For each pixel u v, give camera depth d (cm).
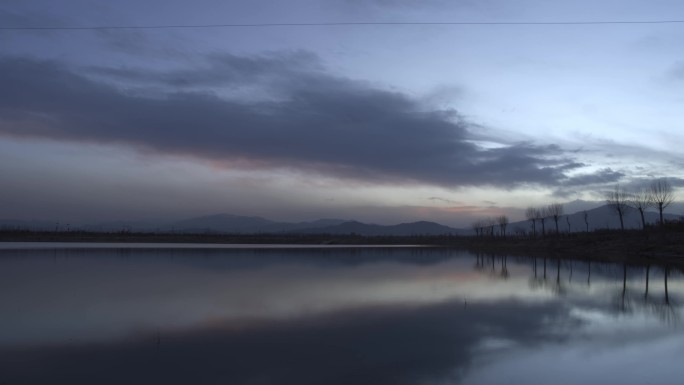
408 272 3281
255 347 1193
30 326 1432
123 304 1819
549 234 8419
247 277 2836
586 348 1204
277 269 3438
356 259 4762
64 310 1689
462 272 3316
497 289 2342
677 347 1215
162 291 2180
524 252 6431
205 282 2556
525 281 2723
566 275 3100
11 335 1319
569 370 1025
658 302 1936
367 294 2131
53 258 4316
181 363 1056
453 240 12169
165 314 1623
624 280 2778
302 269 3462
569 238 7269
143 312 1658
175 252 5603
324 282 2598
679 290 2314
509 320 1557
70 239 9925
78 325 1445
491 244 9119
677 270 3453
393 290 2280
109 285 2397
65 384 922
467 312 1698
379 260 4634
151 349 1171
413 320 1546
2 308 1727
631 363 1073
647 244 5406
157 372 996
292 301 1914
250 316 1596
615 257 5025
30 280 2586
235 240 10906
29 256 4553
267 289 2277
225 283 2516
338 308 1762
